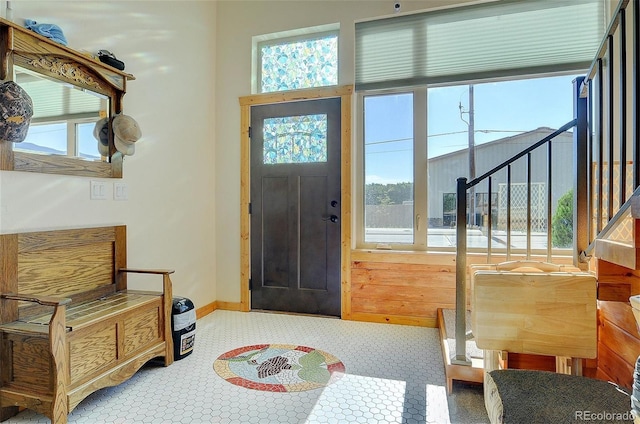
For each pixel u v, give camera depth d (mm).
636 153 1354
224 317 3314
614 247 1419
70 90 2082
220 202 3572
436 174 3098
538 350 1625
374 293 3156
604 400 1179
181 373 2184
